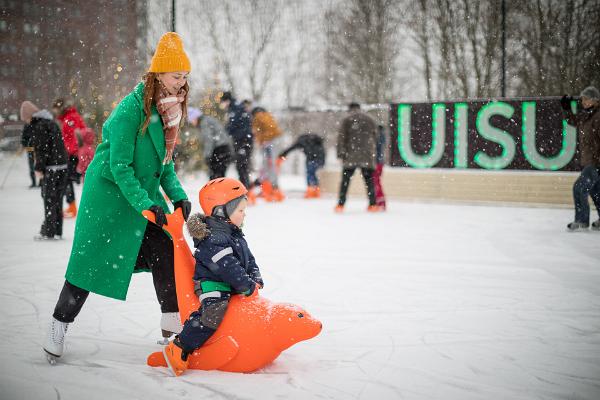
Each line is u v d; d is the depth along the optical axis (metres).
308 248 7.17
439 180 12.29
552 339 3.92
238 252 3.26
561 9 16.19
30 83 18.44
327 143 21.78
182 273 3.30
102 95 16.50
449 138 12.41
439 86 20.03
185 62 3.44
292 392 3.01
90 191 3.44
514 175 11.67
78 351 3.64
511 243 7.47
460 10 18.61
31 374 3.23
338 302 4.83
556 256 6.65
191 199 11.22
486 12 17.75
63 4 17.30
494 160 12.10
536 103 11.77
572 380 3.23
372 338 3.92
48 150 7.40
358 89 20.67
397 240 7.72
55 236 7.77
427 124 12.58
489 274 5.81
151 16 17.09
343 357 3.55
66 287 3.41
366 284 5.42
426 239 7.79
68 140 8.91
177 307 3.50
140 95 3.43
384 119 19.94
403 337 3.95
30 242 7.42
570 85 16.05
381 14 19.92
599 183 8.37
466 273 5.85
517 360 3.53
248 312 3.22
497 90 17.44
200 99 17.06
